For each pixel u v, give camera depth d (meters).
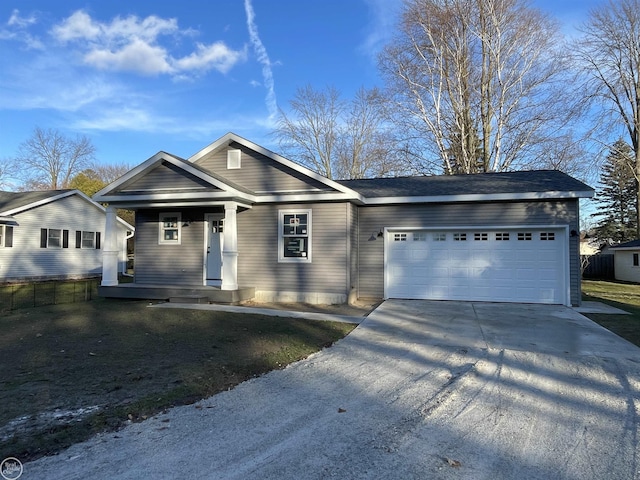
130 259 35.22
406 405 4.48
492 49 23.50
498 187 12.80
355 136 34.59
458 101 24.55
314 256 12.70
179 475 2.99
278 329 8.32
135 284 13.84
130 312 10.26
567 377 5.51
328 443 3.54
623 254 24.41
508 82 23.52
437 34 24.38
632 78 24.36
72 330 8.05
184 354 6.31
